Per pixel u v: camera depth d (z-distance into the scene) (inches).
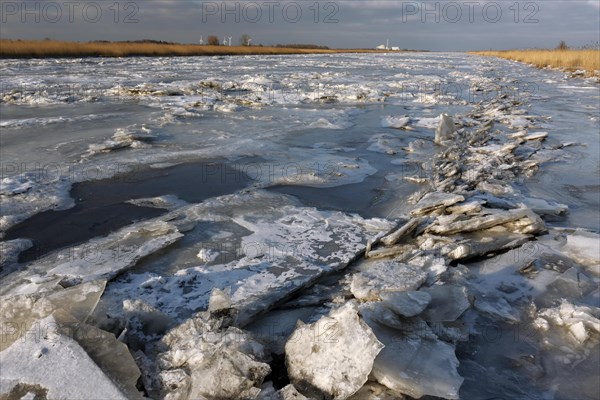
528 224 235.8
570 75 1354.6
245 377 114.1
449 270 190.4
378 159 419.5
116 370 118.2
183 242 230.2
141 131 479.8
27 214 264.2
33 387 109.3
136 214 272.7
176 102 712.4
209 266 205.6
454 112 704.4
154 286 186.9
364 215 282.4
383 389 120.0
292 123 571.2
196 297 180.5
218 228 248.1
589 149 446.9
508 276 193.9
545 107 741.3
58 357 116.5
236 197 296.7
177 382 118.9
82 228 251.1
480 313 166.1
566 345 149.9
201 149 424.5
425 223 245.3
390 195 319.3
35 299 144.0
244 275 197.3
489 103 782.5
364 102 796.6
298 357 128.0
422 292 156.6
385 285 168.2
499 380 134.2
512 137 499.2
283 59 2308.1
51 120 532.7
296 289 182.5
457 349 146.5
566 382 133.9
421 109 731.4
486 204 270.2
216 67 1517.0
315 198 310.0
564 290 183.8
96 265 201.5
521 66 1967.3
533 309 169.0
